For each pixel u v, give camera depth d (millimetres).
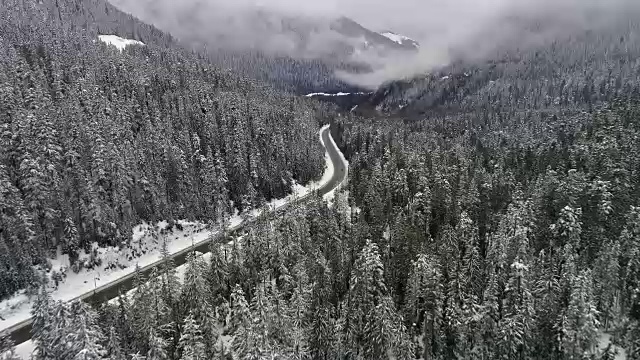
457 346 65750
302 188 142125
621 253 69500
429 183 111438
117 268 83562
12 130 83938
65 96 110062
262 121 144250
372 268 68812
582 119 165875
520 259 67938
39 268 74812
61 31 162250
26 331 64062
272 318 60875
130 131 107188
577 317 56594
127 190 92312
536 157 125438
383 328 60125
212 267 74812
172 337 59906
